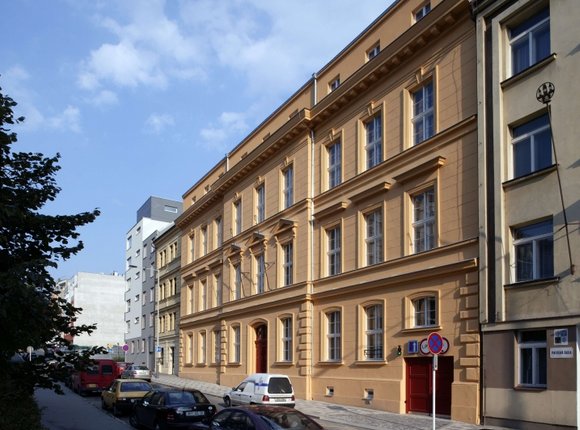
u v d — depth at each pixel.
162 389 19.02
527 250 17.34
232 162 40.44
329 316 27.00
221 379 37.72
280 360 30.20
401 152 22.86
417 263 21.38
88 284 93.31
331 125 28.03
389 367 22.25
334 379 25.48
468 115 20.02
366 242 24.81
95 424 20.56
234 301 36.41
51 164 11.71
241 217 36.81
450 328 19.58
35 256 11.48
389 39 24.92
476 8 19.72
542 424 15.84
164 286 55.22
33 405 13.61
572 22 16.59
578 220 15.68
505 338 17.31
